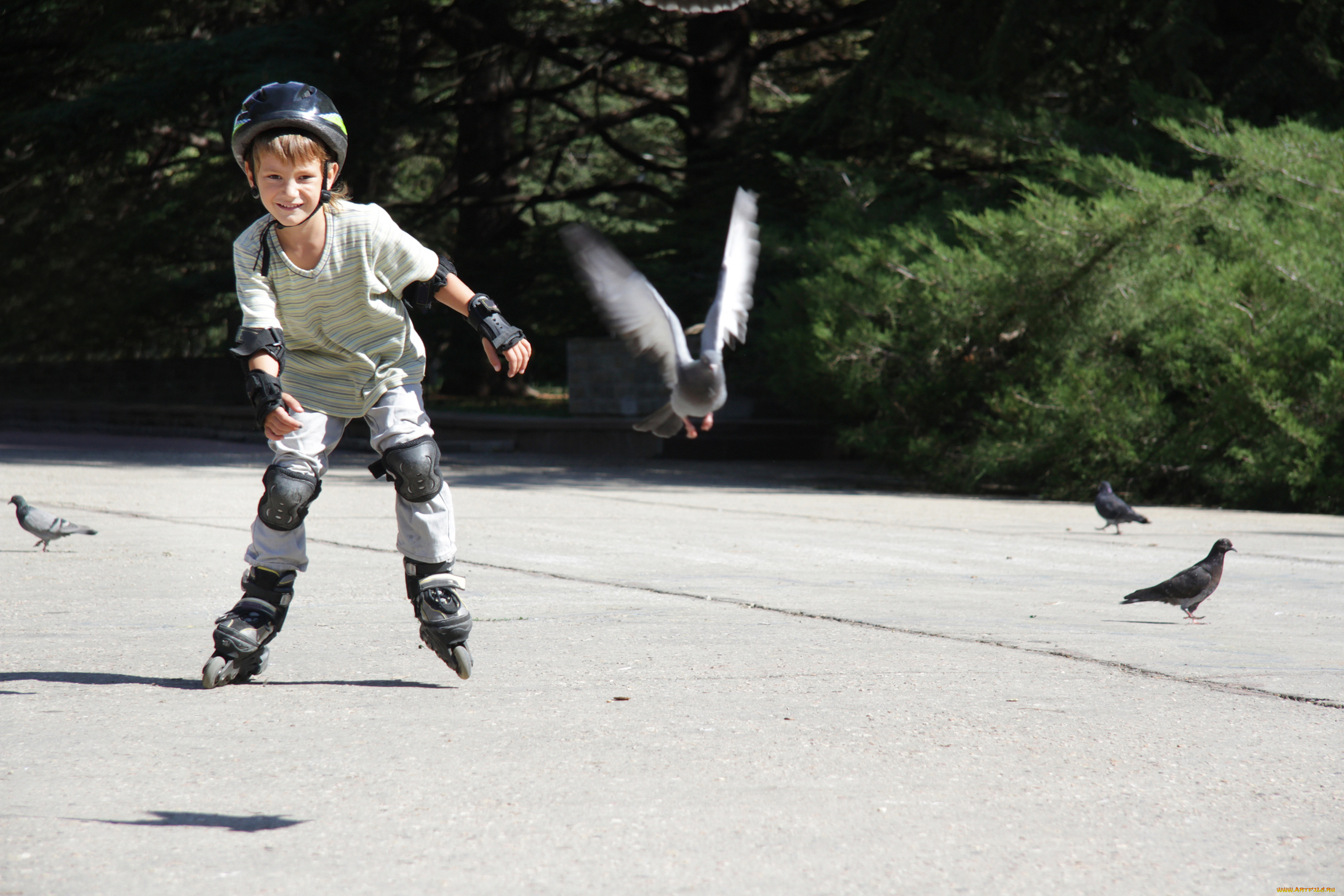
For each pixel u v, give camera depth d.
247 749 6.26
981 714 7.26
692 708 7.30
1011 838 5.13
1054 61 33.19
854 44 55.25
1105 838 5.16
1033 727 6.98
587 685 7.88
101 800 5.42
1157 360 27.39
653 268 42.62
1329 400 24.52
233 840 4.97
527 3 51.59
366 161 49.81
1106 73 34.19
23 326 62.53
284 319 7.45
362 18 46.00
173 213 56.75
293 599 11.27
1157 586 11.19
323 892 4.47
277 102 6.99
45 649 8.75
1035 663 8.85
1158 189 26.20
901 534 18.89
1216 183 27.38
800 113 40.09
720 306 9.27
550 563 14.41
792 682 8.07
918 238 29.33
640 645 9.33
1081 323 27.48
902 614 11.05
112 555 14.28
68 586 11.86
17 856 4.75
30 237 58.66
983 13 34.03
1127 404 26.59
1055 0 31.69
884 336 29.67
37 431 56.50
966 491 28.97
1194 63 32.38
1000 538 18.62
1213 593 12.30
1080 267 27.06
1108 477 26.92
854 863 4.83
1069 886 4.63
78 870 4.62
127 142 50.22
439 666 8.44
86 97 46.09
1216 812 5.52
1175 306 26.78
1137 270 26.94
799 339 30.59
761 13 52.81
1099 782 5.93
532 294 53.16
